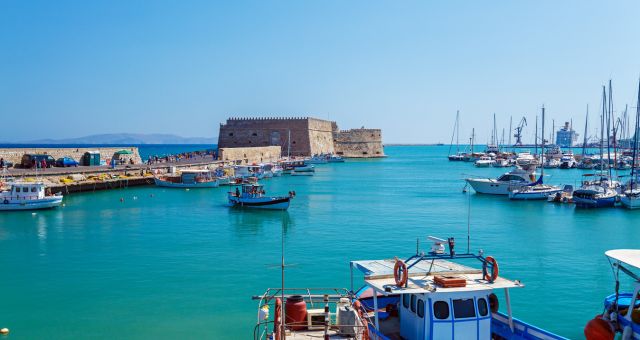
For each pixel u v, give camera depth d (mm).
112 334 22719
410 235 45219
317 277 31266
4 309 25812
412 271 18406
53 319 24484
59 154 91875
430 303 16469
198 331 23031
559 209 63562
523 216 57469
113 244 41125
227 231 47188
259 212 59688
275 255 37062
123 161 106125
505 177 81000
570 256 37156
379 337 17359
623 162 125312
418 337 17000
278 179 109625
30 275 31844
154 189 83375
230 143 171625
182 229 48188
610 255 20609
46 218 54156
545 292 28453
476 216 57281
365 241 42312
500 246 40781
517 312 25484
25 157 83375
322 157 167000
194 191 81688
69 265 34250
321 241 42344
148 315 24953
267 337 17828
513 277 31344
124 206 64000
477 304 16672
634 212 60812
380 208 63812
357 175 122812
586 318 24688
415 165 168500
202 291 28578
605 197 64812
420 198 75125
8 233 45562
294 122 169250
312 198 74750
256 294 28016
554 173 124625
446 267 19016
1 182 62500
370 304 20625
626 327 19344
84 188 77500
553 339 16719
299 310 17266
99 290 28812
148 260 35625
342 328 16703
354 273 32062
